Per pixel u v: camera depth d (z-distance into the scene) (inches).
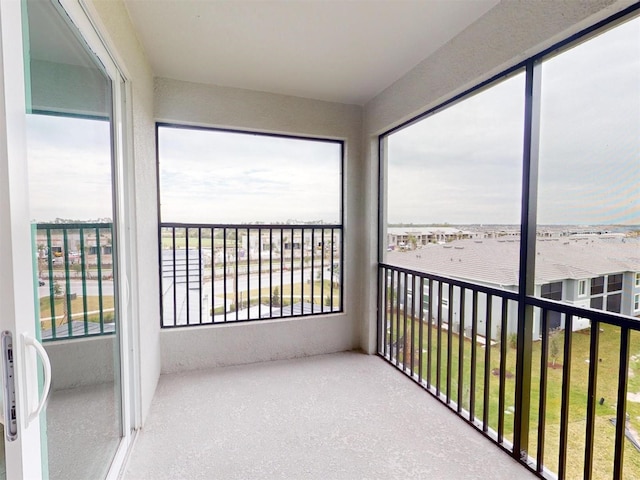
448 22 77.4
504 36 69.1
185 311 115.1
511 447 73.2
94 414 56.2
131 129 74.5
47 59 40.6
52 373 41.9
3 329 28.9
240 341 117.1
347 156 129.5
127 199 74.2
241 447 72.5
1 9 28.0
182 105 106.7
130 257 75.2
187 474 64.4
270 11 72.8
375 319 128.4
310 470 65.9
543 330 66.5
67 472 46.3
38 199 38.1
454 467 67.4
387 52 90.8
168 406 88.7
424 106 95.0
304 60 95.0
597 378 58.9
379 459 69.3
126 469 65.1
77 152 49.8
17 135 30.4
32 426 32.0
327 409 88.1
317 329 127.6
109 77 64.7
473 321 84.5
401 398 94.3
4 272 28.9
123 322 69.9
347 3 70.4
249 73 102.7
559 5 58.3
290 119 120.2
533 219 68.4
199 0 68.9
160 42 84.7
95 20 52.4
